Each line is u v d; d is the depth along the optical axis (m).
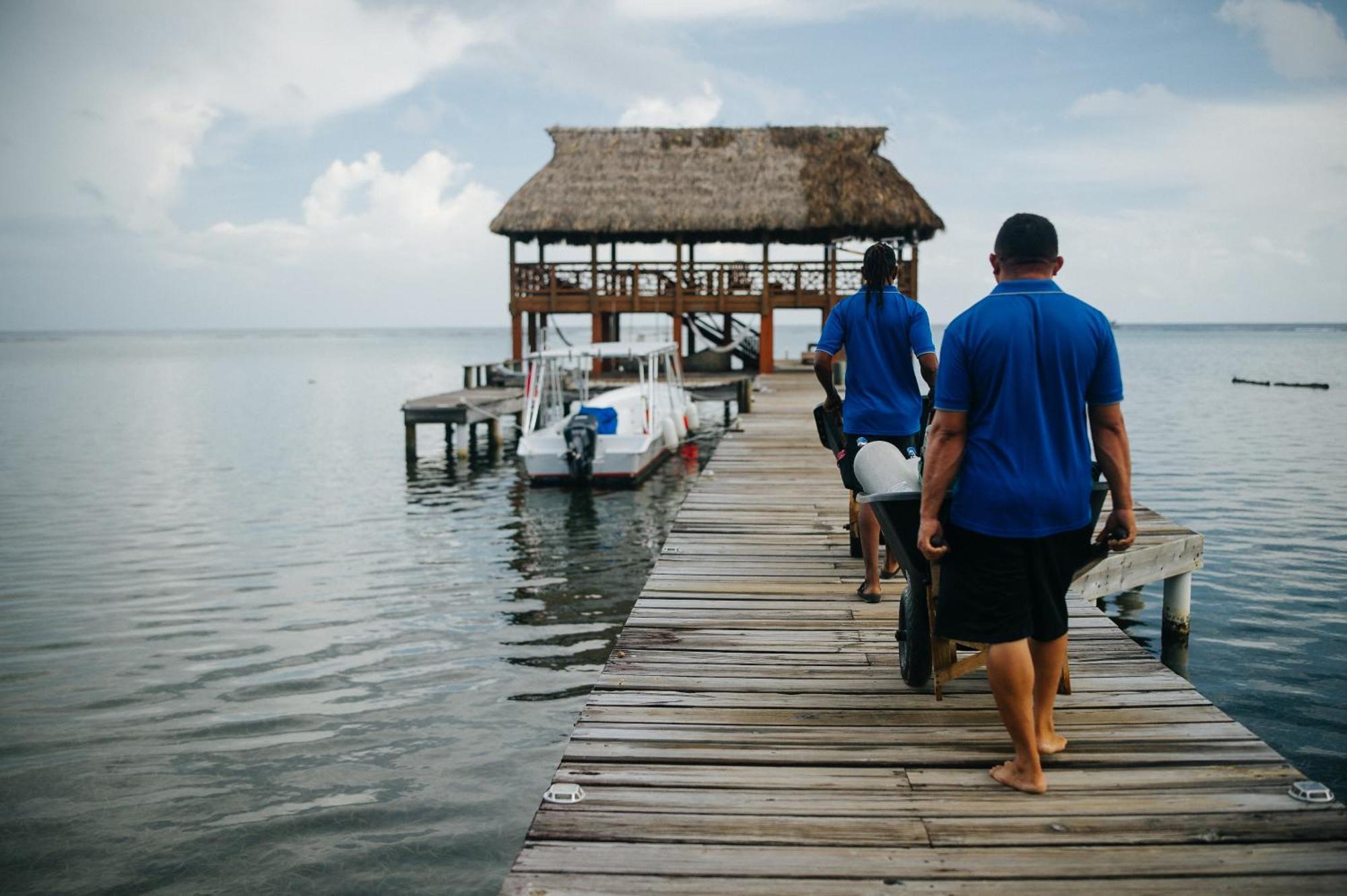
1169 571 7.32
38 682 6.72
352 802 4.91
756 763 3.36
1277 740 5.69
